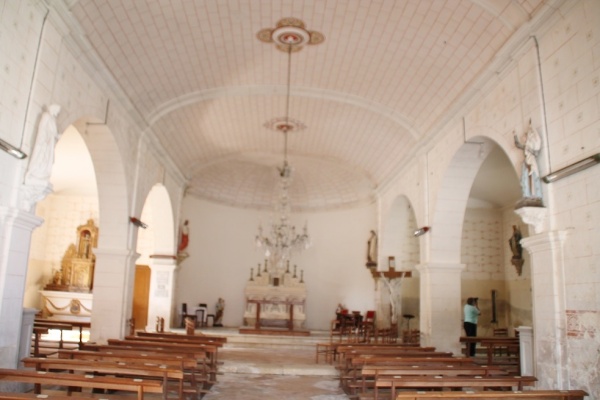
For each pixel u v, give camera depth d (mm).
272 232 14977
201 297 20156
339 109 14336
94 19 8555
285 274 20547
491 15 8453
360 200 20750
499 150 13742
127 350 8844
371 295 20094
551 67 7516
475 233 18578
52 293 17594
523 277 17078
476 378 6738
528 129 8062
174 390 7625
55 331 16734
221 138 16828
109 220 12148
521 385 6773
